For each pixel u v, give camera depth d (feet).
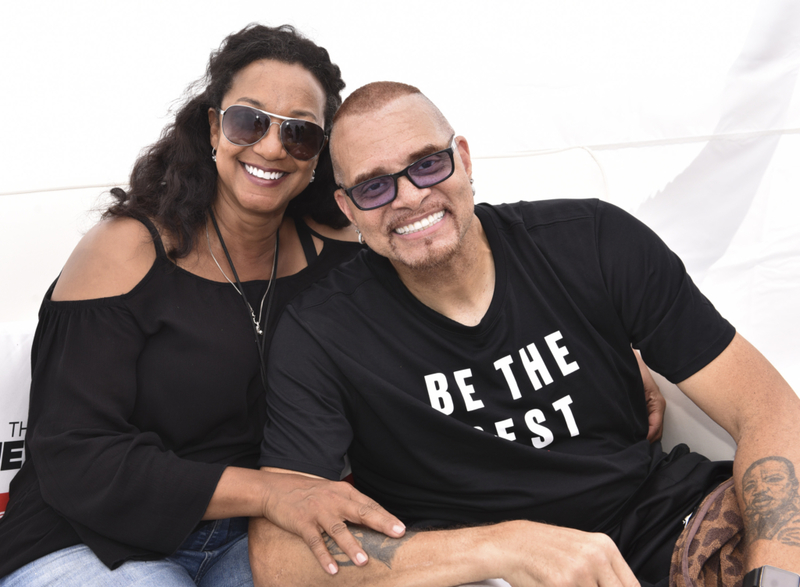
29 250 6.94
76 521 4.86
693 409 6.35
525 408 5.34
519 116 8.71
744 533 4.58
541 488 5.18
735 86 8.39
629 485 5.35
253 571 4.75
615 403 5.48
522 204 5.92
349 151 5.19
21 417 6.08
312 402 5.20
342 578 4.38
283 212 6.09
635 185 9.04
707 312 5.35
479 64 8.48
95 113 7.41
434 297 5.40
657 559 5.05
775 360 8.46
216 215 5.95
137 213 5.59
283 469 4.94
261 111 5.36
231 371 5.47
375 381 5.23
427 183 4.99
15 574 4.89
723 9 8.19
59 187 7.08
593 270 5.45
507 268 5.43
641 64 8.49
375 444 5.45
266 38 5.67
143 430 5.35
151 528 4.72
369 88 5.33
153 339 5.37
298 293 6.03
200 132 5.96
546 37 8.37
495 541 4.25
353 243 6.80
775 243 8.74
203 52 7.70
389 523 4.47
